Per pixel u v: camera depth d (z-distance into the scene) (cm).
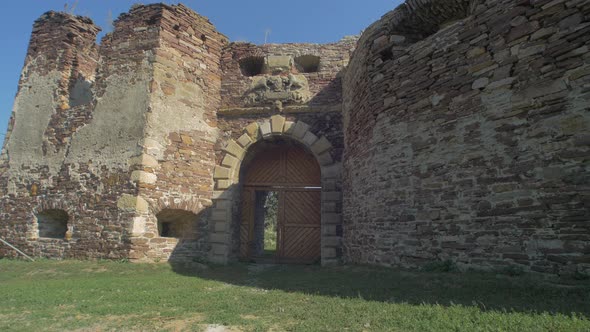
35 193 959
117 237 838
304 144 1027
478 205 532
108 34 1009
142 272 746
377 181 729
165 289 568
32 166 985
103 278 677
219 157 1038
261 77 1081
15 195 983
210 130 1041
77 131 958
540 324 302
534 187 473
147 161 876
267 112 1060
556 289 397
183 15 1029
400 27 740
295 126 1035
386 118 718
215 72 1091
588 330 280
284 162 1123
